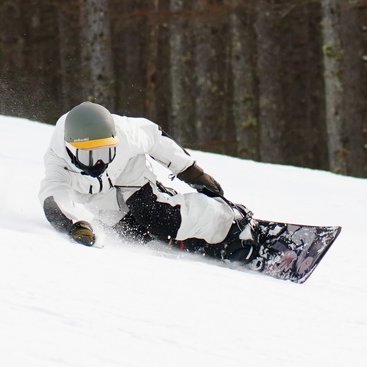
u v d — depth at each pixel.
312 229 13.02
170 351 6.96
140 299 8.24
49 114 58.59
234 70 51.75
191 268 10.34
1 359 6.05
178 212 13.38
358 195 23.44
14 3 66.69
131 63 71.81
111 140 12.29
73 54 64.44
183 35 52.03
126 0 67.38
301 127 72.81
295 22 71.25
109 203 13.49
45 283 8.09
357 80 47.22
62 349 6.46
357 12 48.16
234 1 48.28
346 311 9.66
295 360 7.40
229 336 7.70
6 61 65.88
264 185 23.67
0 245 9.20
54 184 12.77
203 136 51.31
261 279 10.99
